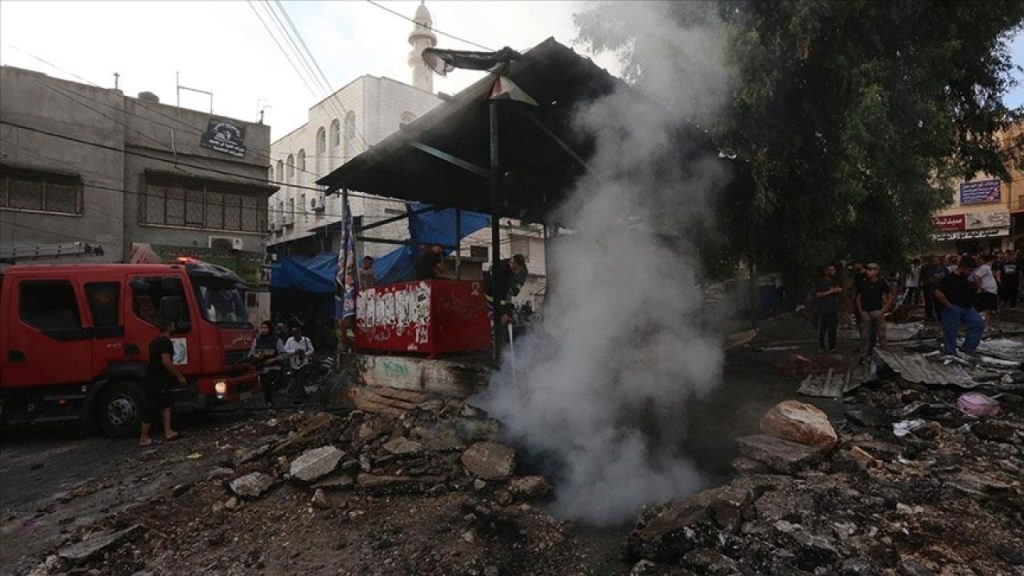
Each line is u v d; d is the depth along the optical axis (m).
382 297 6.65
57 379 7.70
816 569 2.68
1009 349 7.50
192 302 8.07
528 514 3.57
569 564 3.05
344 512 3.99
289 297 19.30
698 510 3.12
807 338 9.39
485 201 8.50
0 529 4.59
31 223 13.91
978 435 4.38
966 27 7.71
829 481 3.59
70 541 4.13
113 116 15.20
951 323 6.96
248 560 3.52
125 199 15.47
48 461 6.74
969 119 9.99
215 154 17.02
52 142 14.26
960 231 22.00
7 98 13.75
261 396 10.23
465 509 3.75
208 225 16.83
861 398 5.54
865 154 7.58
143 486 5.27
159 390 7.08
